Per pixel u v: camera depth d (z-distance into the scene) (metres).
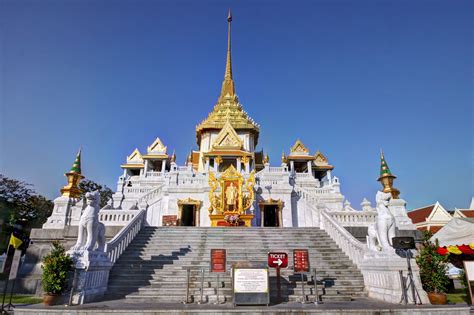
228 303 11.07
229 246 16.73
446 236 23.31
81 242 11.88
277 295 11.60
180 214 27.73
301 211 28.95
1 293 15.23
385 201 12.66
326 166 47.38
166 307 10.00
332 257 15.44
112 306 10.20
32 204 36.25
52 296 10.34
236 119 49.47
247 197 27.28
